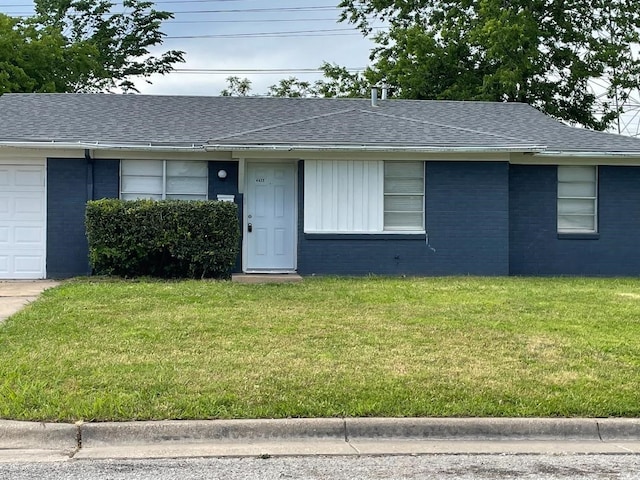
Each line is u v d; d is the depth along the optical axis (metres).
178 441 5.98
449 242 15.67
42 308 10.43
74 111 17.28
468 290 12.74
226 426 6.03
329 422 6.12
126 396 6.48
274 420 6.12
